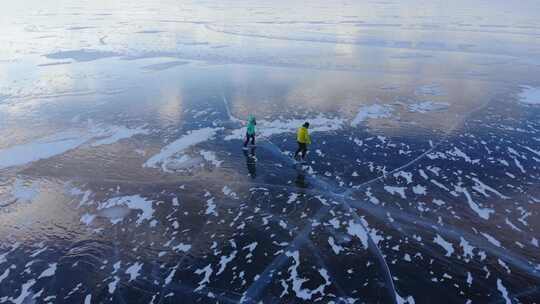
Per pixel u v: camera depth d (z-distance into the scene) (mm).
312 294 9758
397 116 22594
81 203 13758
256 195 14297
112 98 26016
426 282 10109
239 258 11039
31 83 29328
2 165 16594
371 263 10828
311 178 15562
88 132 20266
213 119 22172
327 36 49438
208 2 99312
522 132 20266
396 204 13688
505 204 13586
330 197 14180
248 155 17562
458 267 10617
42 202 13812
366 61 36875
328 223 12648
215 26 57375
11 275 10367
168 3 96438
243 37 48594
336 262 10891
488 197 14055
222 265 10766
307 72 33031
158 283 10102
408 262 10844
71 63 35594
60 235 12023
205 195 14297
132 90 27844
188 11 77312
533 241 11625
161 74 32312
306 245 11594
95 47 42312
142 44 44156
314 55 39281
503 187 14742
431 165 16609
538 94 26797
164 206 13578
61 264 10773
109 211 13266
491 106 24438
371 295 9711
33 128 20844
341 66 35031
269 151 18000
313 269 10625
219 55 39281
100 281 10164
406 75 31969
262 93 27078
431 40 46656
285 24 59406
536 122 21703
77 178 15492
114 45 43469
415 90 27844
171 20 63969
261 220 12812
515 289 9844
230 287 9984
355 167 16469
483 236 11898
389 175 15773
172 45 43719
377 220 12781
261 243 11680
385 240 11789
